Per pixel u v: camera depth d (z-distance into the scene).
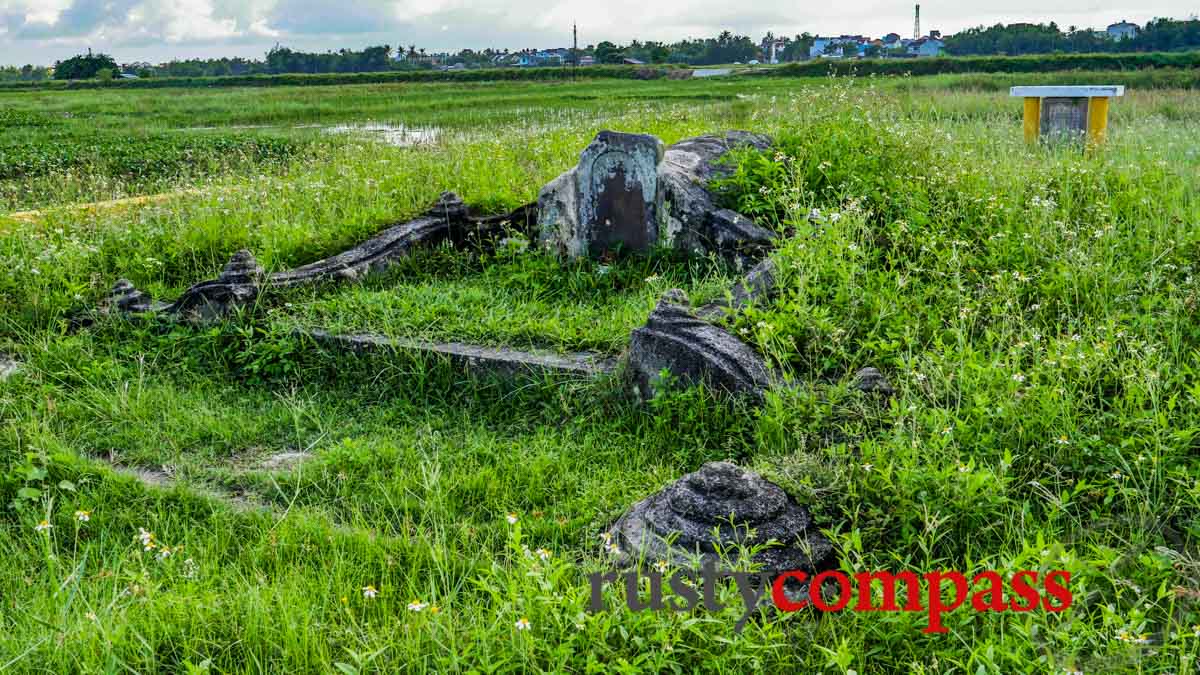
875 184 7.46
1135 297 5.69
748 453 4.70
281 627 3.42
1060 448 4.14
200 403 5.79
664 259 7.17
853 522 3.82
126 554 4.09
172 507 4.52
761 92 27.12
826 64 45.31
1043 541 3.42
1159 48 71.31
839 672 3.17
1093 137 11.02
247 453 5.23
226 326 6.52
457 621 3.41
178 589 3.71
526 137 14.60
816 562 3.68
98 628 3.32
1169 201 7.40
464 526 4.16
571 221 7.47
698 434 4.91
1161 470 3.93
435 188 9.95
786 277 5.89
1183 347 5.11
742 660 3.19
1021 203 7.52
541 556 3.45
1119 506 3.92
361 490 4.68
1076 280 5.84
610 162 7.25
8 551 4.18
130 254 8.45
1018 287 5.92
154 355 6.46
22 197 12.59
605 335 5.86
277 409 5.72
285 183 10.45
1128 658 2.96
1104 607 3.18
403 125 24.00
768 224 7.16
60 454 4.89
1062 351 4.91
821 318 5.29
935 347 5.17
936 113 15.15
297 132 22.42
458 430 5.32
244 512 4.45
